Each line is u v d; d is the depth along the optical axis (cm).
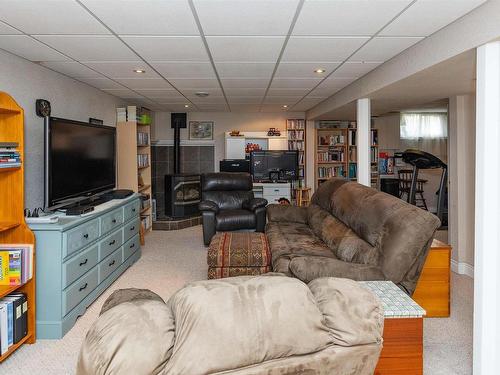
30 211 310
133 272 404
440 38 246
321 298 91
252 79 414
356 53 306
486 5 200
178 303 81
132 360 70
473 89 352
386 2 202
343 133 755
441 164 471
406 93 379
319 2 203
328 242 321
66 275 264
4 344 225
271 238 361
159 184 741
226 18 227
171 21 231
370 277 217
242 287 82
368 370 88
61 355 238
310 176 731
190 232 618
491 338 198
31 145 319
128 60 324
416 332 168
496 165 195
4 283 237
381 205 258
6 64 289
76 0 199
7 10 212
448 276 287
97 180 384
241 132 730
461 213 394
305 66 351
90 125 366
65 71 364
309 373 82
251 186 574
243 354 74
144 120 576
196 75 389
